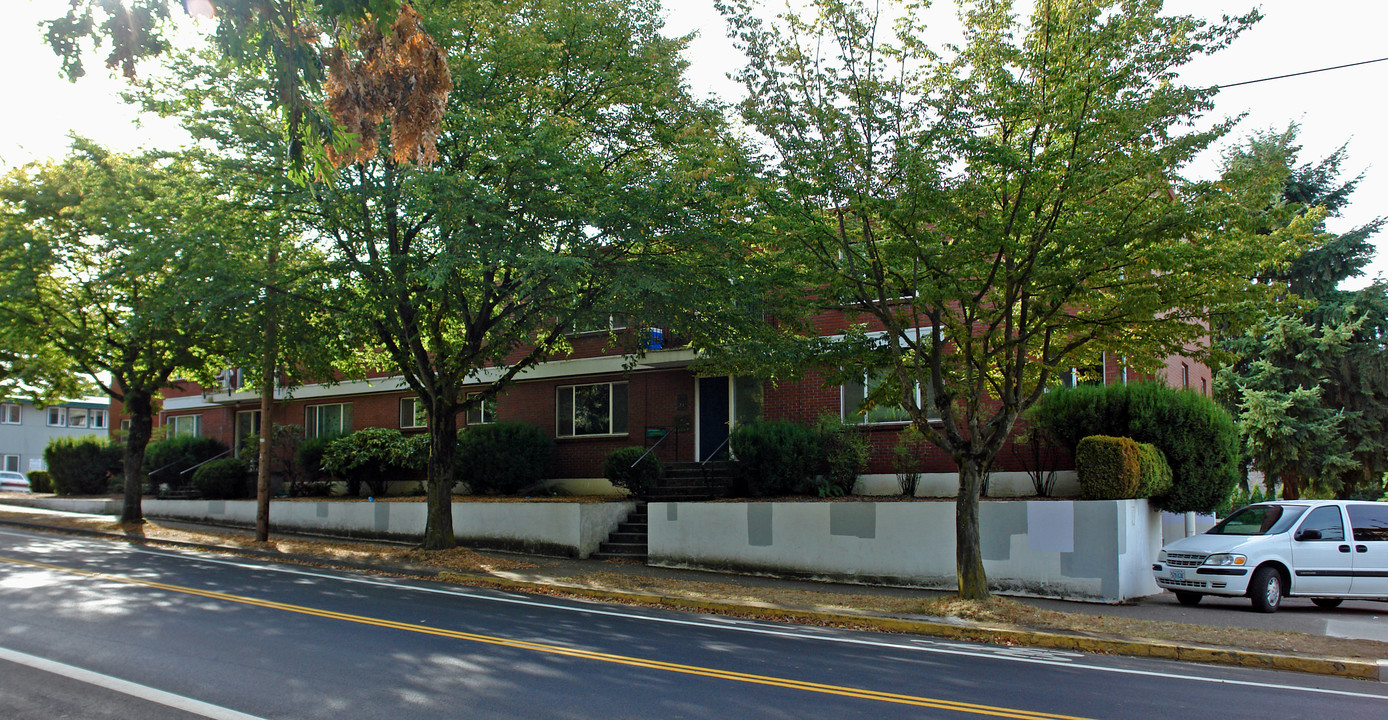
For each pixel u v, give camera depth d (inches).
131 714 253.0
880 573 598.5
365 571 643.5
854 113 481.4
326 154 323.9
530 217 568.4
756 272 564.1
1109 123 435.2
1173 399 615.5
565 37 614.2
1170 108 432.5
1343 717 285.4
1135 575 566.9
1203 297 459.5
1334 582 539.2
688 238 563.2
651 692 289.3
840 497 711.7
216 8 298.0
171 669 306.8
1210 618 492.7
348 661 323.3
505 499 820.6
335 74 303.6
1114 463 557.0
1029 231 467.2
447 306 640.4
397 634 380.5
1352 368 1174.3
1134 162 431.5
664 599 527.8
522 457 893.2
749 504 653.9
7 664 312.0
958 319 536.4
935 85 475.5
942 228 474.9
